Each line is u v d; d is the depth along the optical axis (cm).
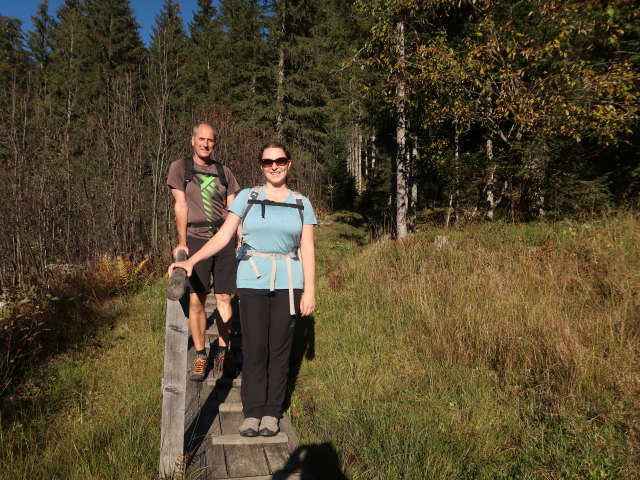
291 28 2862
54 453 263
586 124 829
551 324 403
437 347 419
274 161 269
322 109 2781
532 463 262
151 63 1277
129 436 274
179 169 341
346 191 2922
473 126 1194
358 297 596
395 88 1049
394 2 916
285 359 285
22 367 388
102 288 709
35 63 3416
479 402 334
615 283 478
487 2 922
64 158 1106
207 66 3161
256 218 269
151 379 379
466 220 1005
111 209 1061
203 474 243
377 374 392
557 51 884
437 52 905
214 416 308
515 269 573
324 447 278
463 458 267
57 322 508
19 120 1005
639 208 786
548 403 320
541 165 907
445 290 541
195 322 350
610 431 280
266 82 2905
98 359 436
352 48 1070
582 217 827
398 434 290
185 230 338
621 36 841
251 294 274
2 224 920
